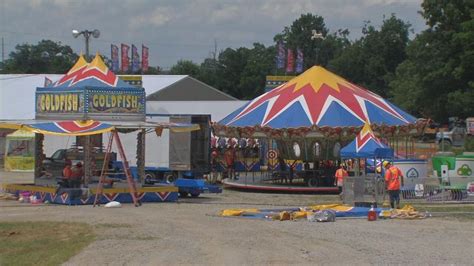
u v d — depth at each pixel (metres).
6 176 38.25
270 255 12.54
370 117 31.27
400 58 123.31
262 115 32.16
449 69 73.56
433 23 76.38
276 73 110.31
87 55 47.81
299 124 30.56
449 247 13.76
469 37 70.81
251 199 26.84
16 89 53.69
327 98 32.06
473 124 64.19
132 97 25.03
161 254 12.60
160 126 24.86
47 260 12.09
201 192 27.53
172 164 33.41
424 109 80.69
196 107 43.12
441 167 25.80
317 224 17.95
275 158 37.59
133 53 64.62
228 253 12.75
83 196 23.19
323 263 11.71
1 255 12.77
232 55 124.88
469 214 20.66
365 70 124.50
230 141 40.41
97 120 24.12
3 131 47.25
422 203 24.58
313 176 31.20
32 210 21.16
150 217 19.20
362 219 19.30
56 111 24.98
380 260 12.05
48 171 28.31
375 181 22.30
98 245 13.75
